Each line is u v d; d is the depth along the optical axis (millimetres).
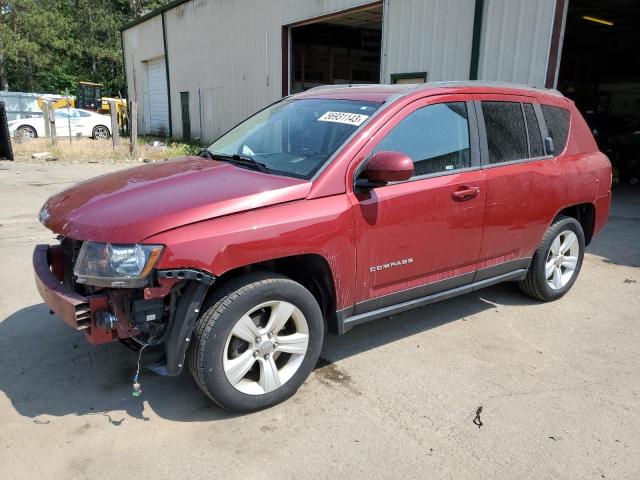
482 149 4027
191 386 3471
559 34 8336
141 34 26688
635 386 3594
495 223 4105
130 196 3086
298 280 3496
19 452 2801
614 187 12555
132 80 29062
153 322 2889
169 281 2756
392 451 2871
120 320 2854
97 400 3287
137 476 2654
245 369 3084
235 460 2777
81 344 3975
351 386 3502
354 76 22812
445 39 10047
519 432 3061
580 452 2906
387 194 3441
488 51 9336
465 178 3846
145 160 16016
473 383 3572
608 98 22234
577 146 4941
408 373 3682
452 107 3891
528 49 8742
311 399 3342
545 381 3625
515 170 4195
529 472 2742
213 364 2926
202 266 2764
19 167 14125
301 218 3068
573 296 5238
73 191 3471
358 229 3312
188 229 2779
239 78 18125
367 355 3932
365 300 3523
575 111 5035
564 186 4633
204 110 21344
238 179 3268
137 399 3311
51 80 46656
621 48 21828
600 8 14648
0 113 15172
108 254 2705
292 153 3600
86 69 48781
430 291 3910
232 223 2881
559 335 4348
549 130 4652
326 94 4191
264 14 15992
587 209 5215
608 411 3293
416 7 10539
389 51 11336
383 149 3465
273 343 3162
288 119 3996
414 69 10781
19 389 3389
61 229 2984
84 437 2934
